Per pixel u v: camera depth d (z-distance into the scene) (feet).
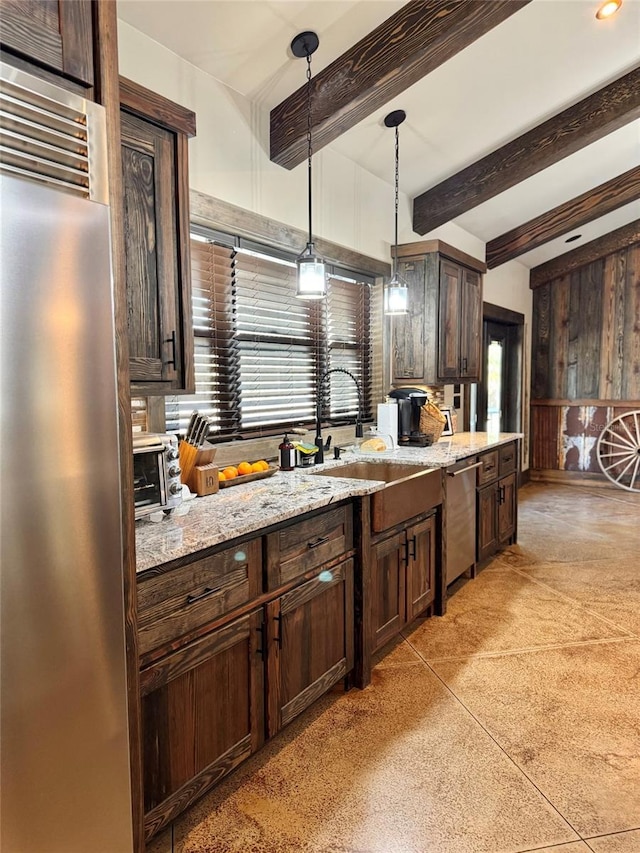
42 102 3.43
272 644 5.95
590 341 21.47
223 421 8.77
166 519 5.72
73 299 3.48
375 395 12.85
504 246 17.30
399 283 10.79
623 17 8.61
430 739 6.50
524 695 7.40
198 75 7.68
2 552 3.13
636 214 18.98
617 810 5.39
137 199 5.68
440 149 11.49
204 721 5.19
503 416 21.57
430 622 9.64
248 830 5.18
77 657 3.60
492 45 8.61
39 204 3.27
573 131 11.32
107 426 3.74
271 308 9.68
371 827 5.21
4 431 3.11
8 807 3.26
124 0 6.41
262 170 8.89
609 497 19.80
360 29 7.72
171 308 6.12
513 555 13.25
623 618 9.73
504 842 5.02
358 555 7.43
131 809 4.09
